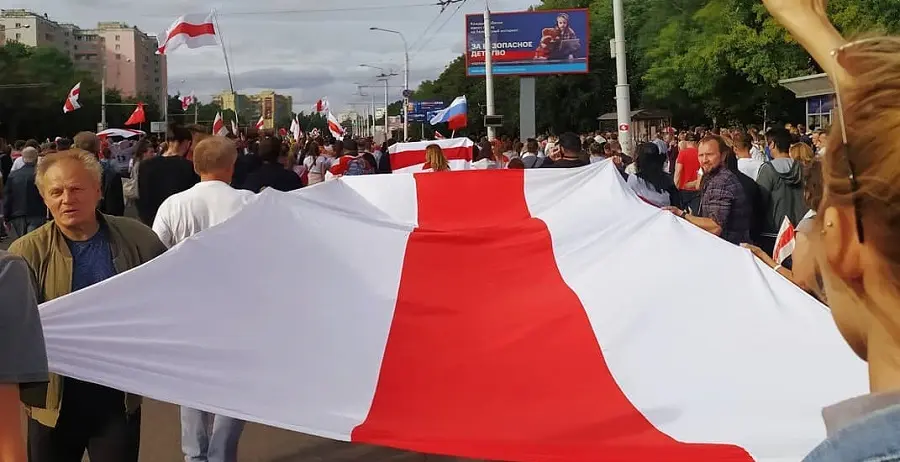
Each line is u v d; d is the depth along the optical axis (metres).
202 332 3.27
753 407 2.94
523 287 3.86
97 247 3.53
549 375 3.23
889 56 0.98
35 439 3.32
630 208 4.68
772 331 3.39
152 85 162.38
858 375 3.07
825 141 1.05
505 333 3.54
